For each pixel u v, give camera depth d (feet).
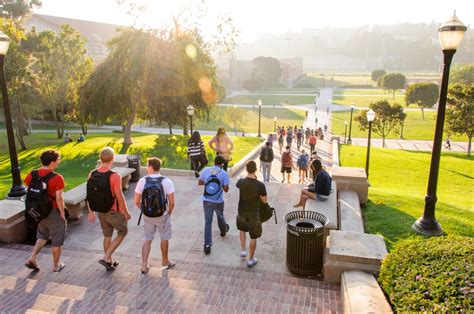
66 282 16.83
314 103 293.02
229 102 302.86
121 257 20.94
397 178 64.69
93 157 76.95
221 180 21.58
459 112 116.26
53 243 17.56
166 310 14.35
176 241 23.57
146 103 89.81
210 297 15.49
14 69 97.60
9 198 27.53
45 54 124.06
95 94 87.04
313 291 16.21
